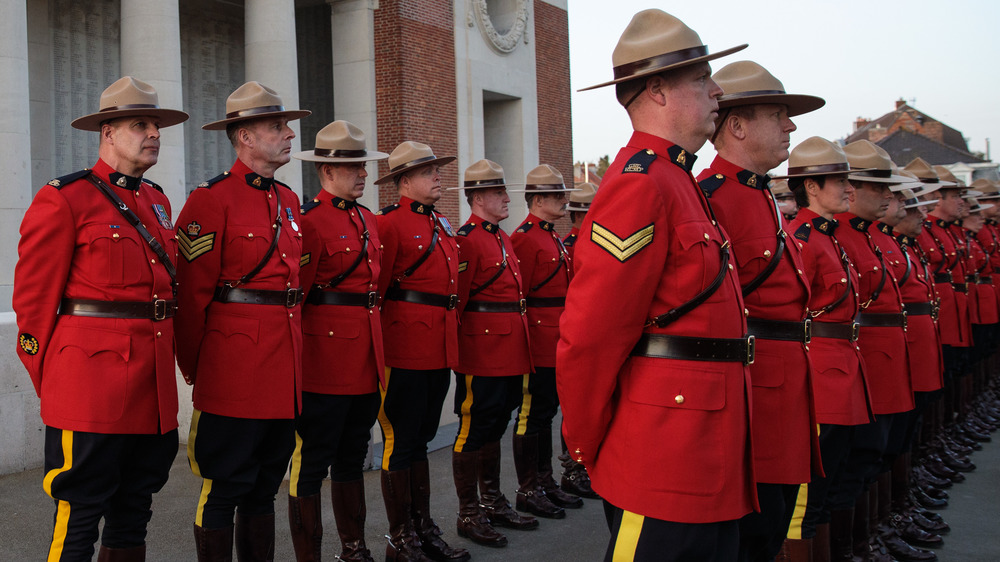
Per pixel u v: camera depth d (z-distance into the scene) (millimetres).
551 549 5105
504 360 5430
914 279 5516
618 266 2459
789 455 3164
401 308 4992
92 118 3553
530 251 6277
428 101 15484
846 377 4059
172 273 3668
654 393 2545
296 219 4238
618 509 2602
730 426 2551
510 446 7586
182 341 3855
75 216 3426
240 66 16188
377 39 15203
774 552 3293
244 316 3857
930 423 6758
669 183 2580
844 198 4238
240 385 3807
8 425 6203
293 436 4074
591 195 7449
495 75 17109
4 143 10172
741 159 3285
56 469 3387
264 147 4047
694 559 2486
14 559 4590
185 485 6031
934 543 5270
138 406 3443
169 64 11539
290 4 13109
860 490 4496
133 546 3598
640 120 2752
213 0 15422
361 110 15164
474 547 5141
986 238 8898
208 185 3939
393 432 4828
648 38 2658
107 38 14086
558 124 19312
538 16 18656
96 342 3408
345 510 4566
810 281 4148
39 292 3410
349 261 4527
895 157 43656
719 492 2494
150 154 3631
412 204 5184
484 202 5793
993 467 7234
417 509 4961
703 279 2566
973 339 8211
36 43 13047
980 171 38906
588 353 2498
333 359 4430
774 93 3209
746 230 3193
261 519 3969
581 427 2600
